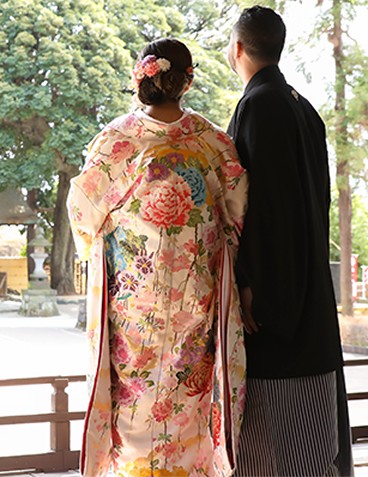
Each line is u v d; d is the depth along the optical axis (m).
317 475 2.95
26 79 23.16
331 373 3.03
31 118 23.66
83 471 2.89
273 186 2.90
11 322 19.39
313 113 3.18
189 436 2.96
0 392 8.76
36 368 12.40
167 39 2.97
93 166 2.90
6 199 23.48
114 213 2.91
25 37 22.00
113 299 2.91
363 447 5.12
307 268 2.95
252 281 2.89
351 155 16.34
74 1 22.56
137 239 2.88
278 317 2.88
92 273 2.94
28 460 4.68
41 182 23.67
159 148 2.90
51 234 27.39
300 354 2.94
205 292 2.92
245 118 2.98
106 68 22.17
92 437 2.89
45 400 8.32
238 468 2.99
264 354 2.95
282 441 2.96
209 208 2.94
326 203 3.15
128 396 2.91
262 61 3.07
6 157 24.20
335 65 16.75
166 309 2.88
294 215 2.92
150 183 2.87
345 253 16.59
